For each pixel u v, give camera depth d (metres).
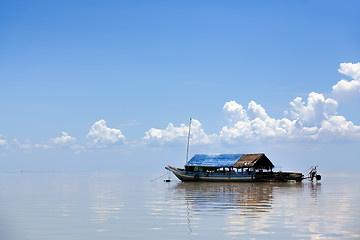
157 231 25.50
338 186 72.06
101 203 41.69
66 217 31.39
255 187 67.62
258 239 23.00
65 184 87.06
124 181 105.06
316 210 34.69
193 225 27.39
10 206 39.19
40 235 24.66
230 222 28.45
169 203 41.22
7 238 23.94
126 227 26.88
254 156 82.25
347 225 26.98
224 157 85.31
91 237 24.02
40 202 43.03
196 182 86.62
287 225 27.09
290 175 84.62
